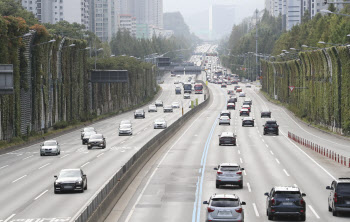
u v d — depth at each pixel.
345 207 53.34
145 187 72.25
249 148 118.44
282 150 115.00
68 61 185.38
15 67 135.75
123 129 152.25
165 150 114.75
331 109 163.50
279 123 195.50
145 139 140.00
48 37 159.88
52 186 72.62
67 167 91.06
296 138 134.38
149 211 57.47
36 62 153.50
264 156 104.75
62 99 180.25
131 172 77.56
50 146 110.50
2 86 98.88
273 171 85.69
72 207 58.06
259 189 69.88
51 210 56.72
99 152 113.31
